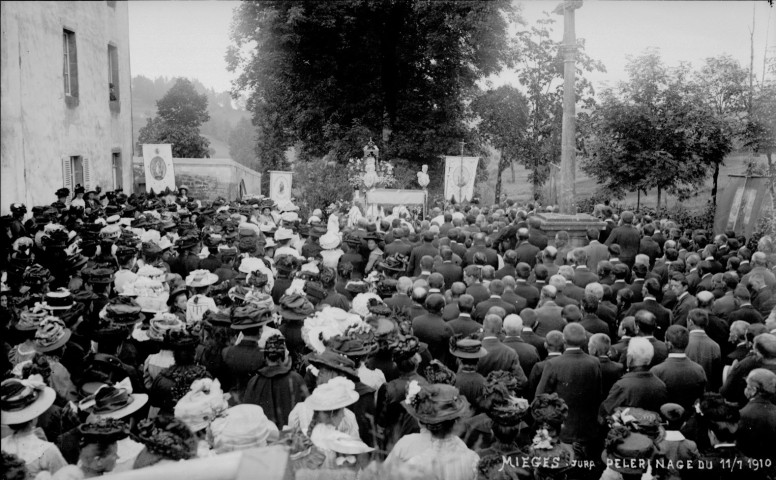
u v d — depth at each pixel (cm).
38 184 1562
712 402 485
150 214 1230
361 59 3341
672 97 1875
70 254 968
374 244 1159
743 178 1602
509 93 2942
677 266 1002
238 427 433
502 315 733
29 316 549
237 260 1007
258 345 590
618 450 464
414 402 441
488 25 3103
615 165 1958
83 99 1912
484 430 496
